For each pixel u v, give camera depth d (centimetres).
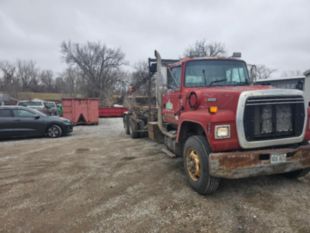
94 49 5512
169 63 550
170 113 512
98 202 355
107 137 977
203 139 358
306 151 345
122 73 5559
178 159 580
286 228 274
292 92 341
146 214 315
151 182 429
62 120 1023
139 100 929
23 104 2148
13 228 291
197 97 386
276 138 334
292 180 413
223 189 384
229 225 284
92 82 5488
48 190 406
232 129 323
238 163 316
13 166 554
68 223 299
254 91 323
